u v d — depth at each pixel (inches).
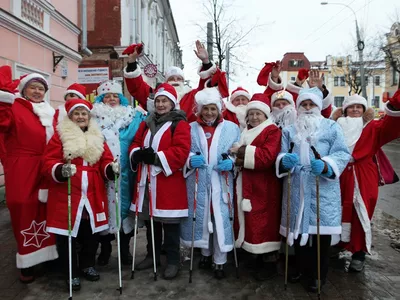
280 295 128.0
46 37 309.1
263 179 137.6
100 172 136.3
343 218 144.9
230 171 142.3
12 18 254.2
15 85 130.0
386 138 142.3
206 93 141.9
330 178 126.1
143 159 135.0
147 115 161.3
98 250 173.3
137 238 188.2
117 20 594.9
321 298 125.8
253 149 133.8
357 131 147.5
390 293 129.6
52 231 126.7
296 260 139.3
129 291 130.6
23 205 131.6
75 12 404.8
